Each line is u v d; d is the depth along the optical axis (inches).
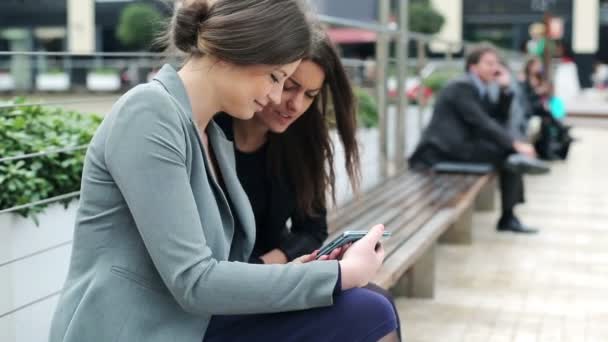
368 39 270.8
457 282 204.7
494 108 274.4
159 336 80.4
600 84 1146.0
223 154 91.5
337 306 84.0
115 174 77.9
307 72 110.0
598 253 237.0
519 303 187.8
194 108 85.1
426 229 172.6
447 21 1157.7
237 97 84.7
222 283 78.3
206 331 86.5
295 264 82.6
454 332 166.9
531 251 239.0
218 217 84.1
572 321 175.5
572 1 1159.6
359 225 174.7
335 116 118.2
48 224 119.5
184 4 86.3
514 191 262.7
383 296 86.3
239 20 81.6
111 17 1120.2
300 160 117.1
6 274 112.1
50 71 706.8
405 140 290.7
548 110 434.6
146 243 77.7
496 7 1181.7
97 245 80.2
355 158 120.6
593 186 358.0
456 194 222.2
